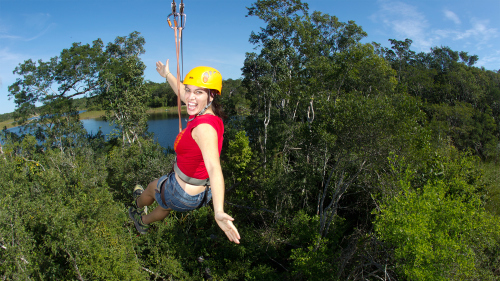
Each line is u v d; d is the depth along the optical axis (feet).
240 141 79.87
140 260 57.77
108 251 47.21
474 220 38.40
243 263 63.05
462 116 149.59
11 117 130.93
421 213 37.70
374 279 45.96
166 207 7.29
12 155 96.12
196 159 6.30
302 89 101.60
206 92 6.21
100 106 141.49
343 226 66.64
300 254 50.55
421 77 191.21
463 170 53.06
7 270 37.37
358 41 139.74
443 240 35.27
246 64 108.47
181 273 59.93
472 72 222.48
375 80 85.10
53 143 130.21
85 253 44.50
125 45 147.95
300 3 118.62
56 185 67.21
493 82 223.10
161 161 82.74
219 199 4.93
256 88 112.06
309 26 124.06
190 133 6.02
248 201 78.38
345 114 54.70
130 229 61.31
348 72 82.94
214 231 74.49
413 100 55.31
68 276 42.93
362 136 53.11
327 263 47.52
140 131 130.62
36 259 41.19
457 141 144.97
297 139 95.55
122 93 130.41
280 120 116.57
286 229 75.46
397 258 38.06
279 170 80.28
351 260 46.39
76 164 91.76
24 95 129.29
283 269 67.05
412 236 35.60
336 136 58.49
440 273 34.27
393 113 52.80
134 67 134.00
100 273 43.06
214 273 61.41
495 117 180.86
